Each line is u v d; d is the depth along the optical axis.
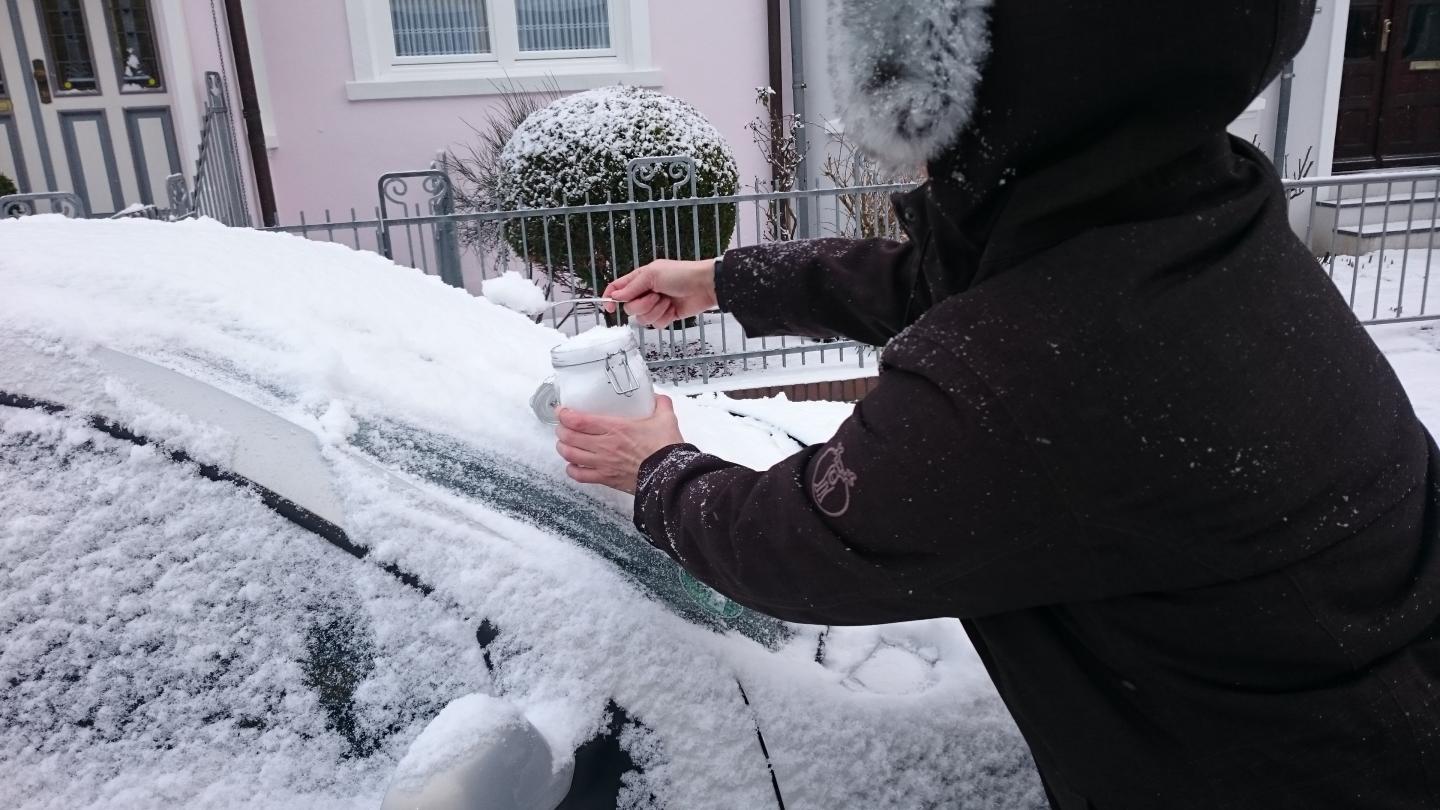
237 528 1.15
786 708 1.18
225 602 1.14
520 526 1.21
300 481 1.17
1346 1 8.34
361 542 1.16
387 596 1.15
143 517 1.14
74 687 1.12
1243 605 0.95
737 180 6.44
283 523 1.16
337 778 1.13
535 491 1.27
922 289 1.37
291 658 1.14
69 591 1.12
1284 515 0.93
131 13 7.08
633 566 1.23
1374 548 0.98
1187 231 0.94
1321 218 8.67
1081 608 1.02
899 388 0.96
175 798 1.11
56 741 1.11
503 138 7.44
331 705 1.14
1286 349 0.95
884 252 1.54
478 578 1.16
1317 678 0.97
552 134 6.07
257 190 7.28
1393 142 9.42
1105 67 0.88
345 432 1.22
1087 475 0.89
